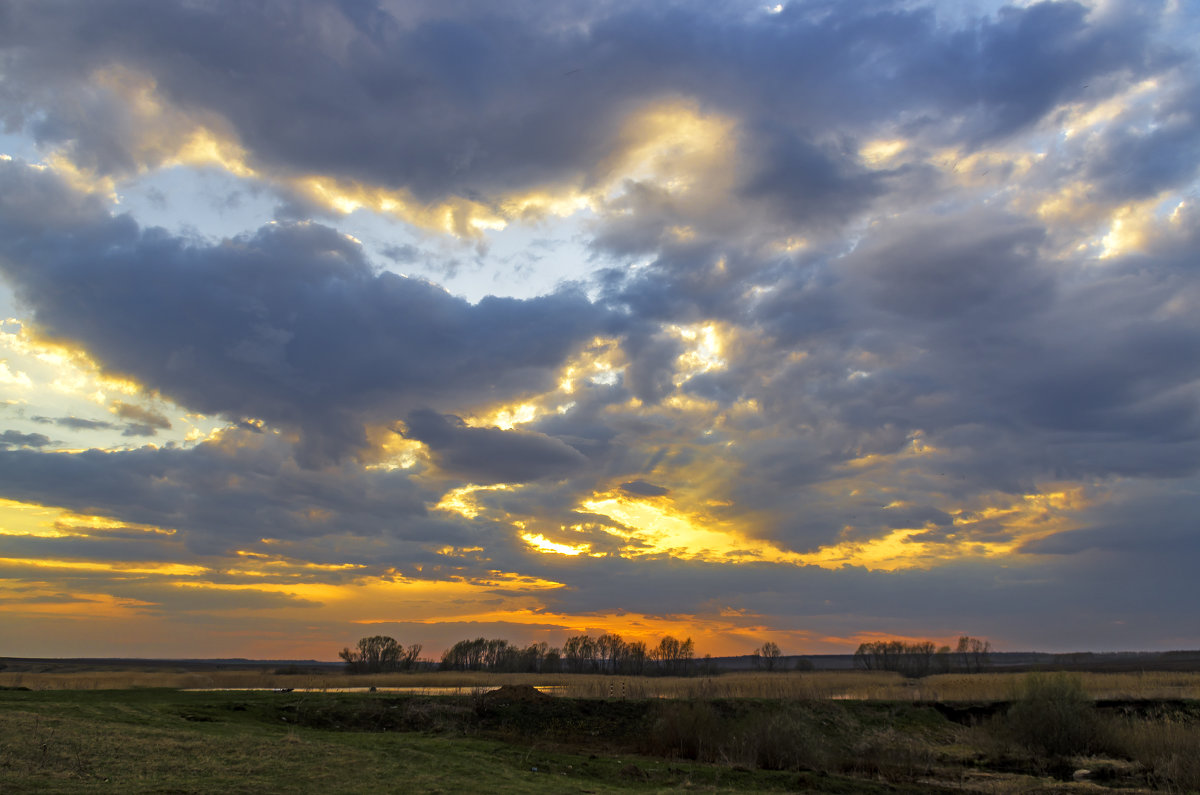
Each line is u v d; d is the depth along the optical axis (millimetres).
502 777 22188
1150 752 32094
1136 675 56594
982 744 37188
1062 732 34625
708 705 37281
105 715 26031
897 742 36656
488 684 62719
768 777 27250
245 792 17281
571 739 35375
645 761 29656
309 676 62250
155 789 16797
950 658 135750
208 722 27641
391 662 110750
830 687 50156
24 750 18984
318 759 21844
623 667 117938
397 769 21656
